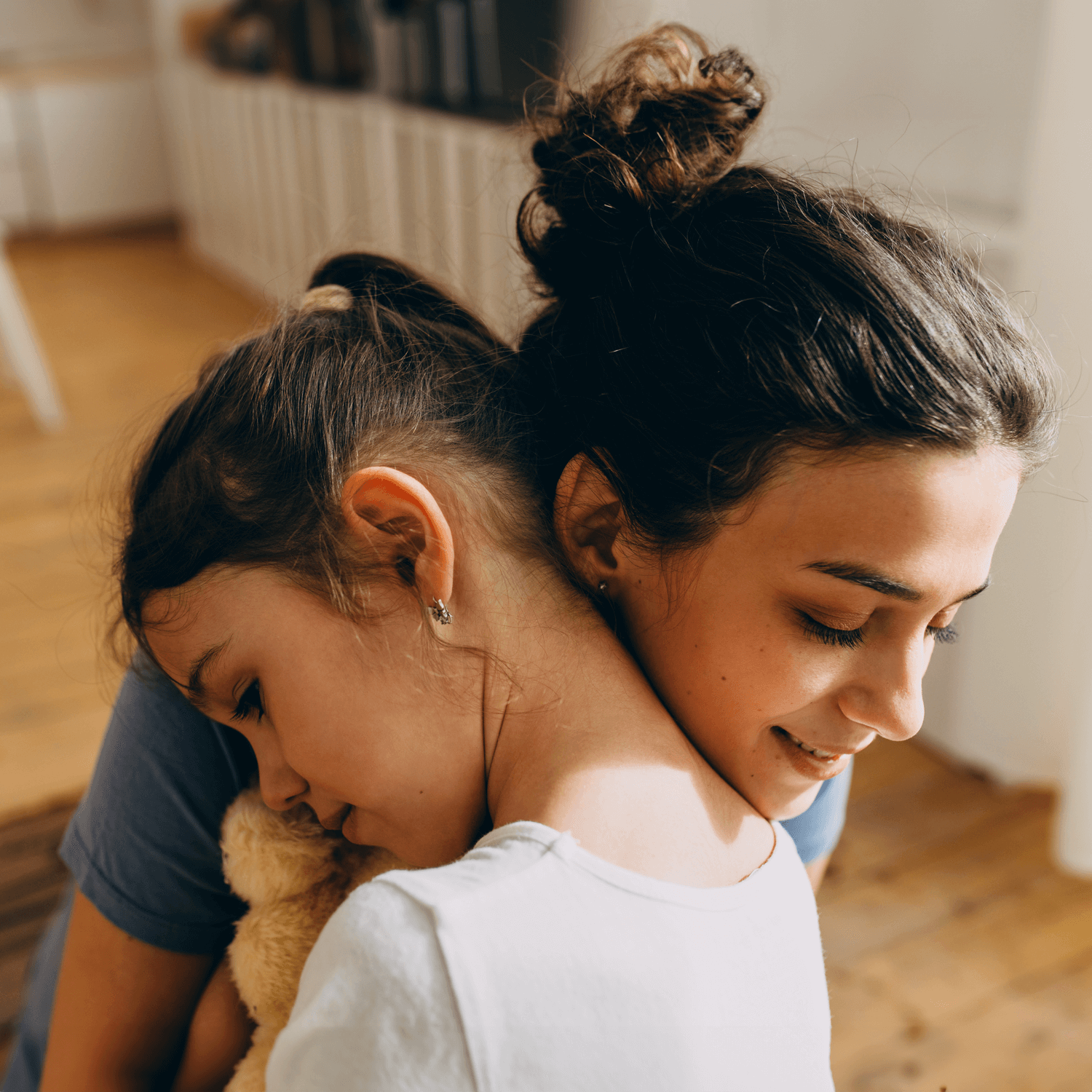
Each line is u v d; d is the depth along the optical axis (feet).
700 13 5.71
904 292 1.32
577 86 1.85
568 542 1.62
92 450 10.28
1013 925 5.10
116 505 2.12
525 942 1.21
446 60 9.52
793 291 1.33
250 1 13.97
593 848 1.32
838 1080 4.31
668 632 1.53
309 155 12.14
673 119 1.60
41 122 18.22
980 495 1.31
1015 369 1.33
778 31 5.91
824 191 1.50
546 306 1.82
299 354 1.66
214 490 1.58
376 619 1.52
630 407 1.47
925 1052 4.45
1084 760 5.10
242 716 1.70
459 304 1.98
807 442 1.29
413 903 1.23
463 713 1.54
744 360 1.33
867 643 1.41
